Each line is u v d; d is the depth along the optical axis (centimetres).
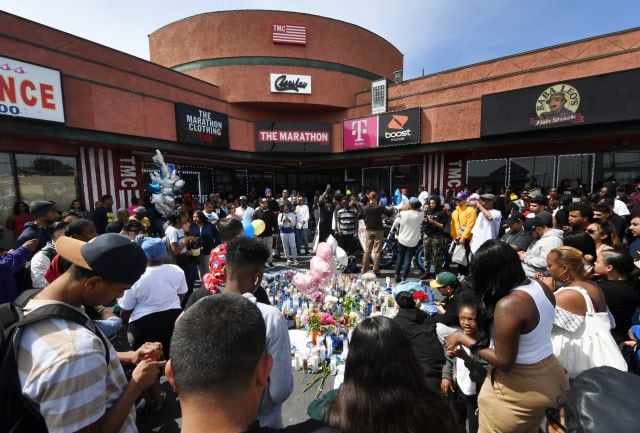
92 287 125
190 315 83
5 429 107
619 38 866
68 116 773
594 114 823
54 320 115
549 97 884
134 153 1040
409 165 1389
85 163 922
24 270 337
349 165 1602
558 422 94
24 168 804
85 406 109
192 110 1094
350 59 1531
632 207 623
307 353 344
